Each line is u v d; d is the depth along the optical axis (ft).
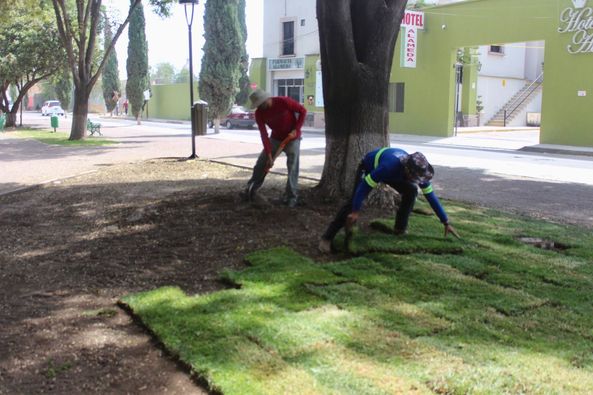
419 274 17.07
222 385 11.03
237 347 12.53
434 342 12.71
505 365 11.67
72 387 11.64
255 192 27.02
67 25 76.64
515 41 80.02
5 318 15.10
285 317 14.05
